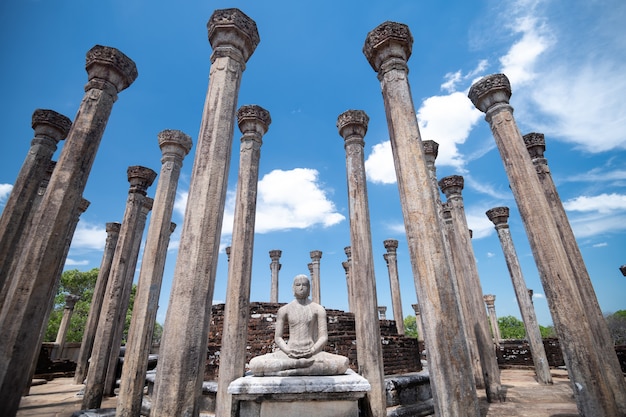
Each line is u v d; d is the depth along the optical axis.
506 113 6.27
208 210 4.21
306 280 6.12
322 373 5.04
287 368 5.02
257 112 7.71
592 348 4.65
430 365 3.84
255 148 7.62
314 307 5.86
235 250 6.67
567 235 7.49
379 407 5.83
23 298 4.15
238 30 5.18
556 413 6.90
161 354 3.72
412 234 4.29
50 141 7.20
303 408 4.59
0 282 6.14
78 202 4.84
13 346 3.95
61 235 4.58
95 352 8.13
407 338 10.00
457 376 3.63
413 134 4.68
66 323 16.89
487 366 8.42
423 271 4.08
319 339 5.49
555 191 7.98
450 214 9.62
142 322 6.62
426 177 4.46
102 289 12.73
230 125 4.75
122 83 5.68
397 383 7.38
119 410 6.06
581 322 4.79
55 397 9.66
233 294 6.30
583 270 7.10
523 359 16.56
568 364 4.83
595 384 4.50
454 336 3.78
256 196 7.29
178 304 3.82
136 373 6.32
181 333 3.70
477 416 3.54
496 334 21.81
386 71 5.25
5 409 3.77
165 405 3.46
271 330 9.52
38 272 4.31
